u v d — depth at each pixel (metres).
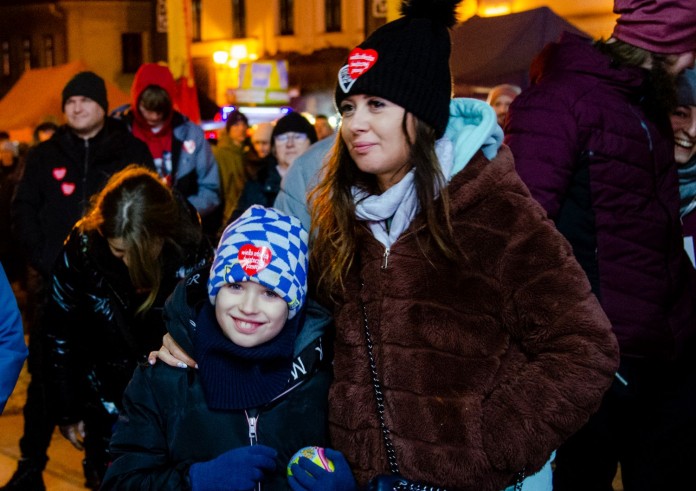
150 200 2.72
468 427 1.86
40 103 16.56
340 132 2.10
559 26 8.13
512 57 8.23
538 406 1.85
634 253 2.65
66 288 2.87
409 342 1.90
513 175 1.97
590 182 2.62
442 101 1.95
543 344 1.91
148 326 2.81
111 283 2.79
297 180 2.86
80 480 4.33
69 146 4.68
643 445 2.88
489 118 1.92
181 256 2.76
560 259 1.92
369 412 1.93
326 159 2.30
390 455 1.89
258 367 1.99
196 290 2.10
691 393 2.80
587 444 2.81
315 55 26.53
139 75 5.61
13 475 4.08
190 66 20.50
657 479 2.87
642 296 2.65
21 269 8.91
